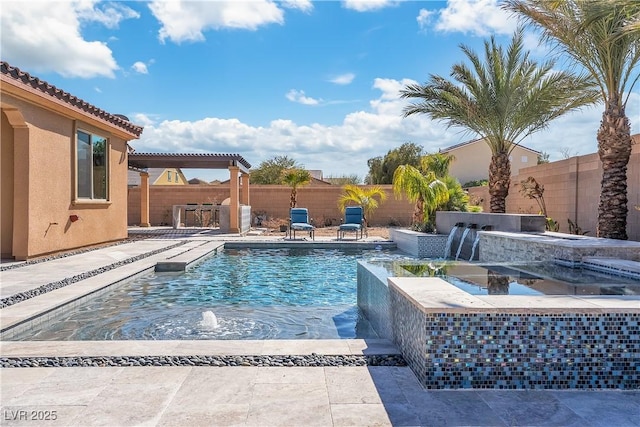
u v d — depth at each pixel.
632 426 2.25
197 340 3.80
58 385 2.69
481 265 5.36
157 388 2.66
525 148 27.44
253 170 32.50
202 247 10.61
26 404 2.44
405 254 10.78
